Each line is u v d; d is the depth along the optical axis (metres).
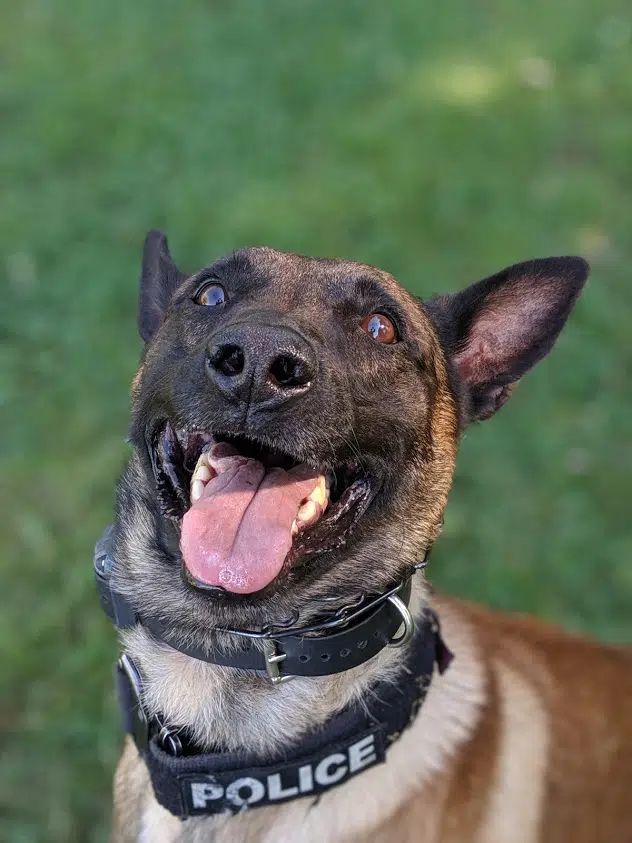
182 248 0.96
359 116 1.25
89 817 0.53
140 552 0.38
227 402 0.33
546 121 1.25
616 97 1.32
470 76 1.36
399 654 0.37
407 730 0.38
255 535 0.35
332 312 0.39
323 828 0.36
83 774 0.55
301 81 1.32
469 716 0.40
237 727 0.36
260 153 1.15
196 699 0.37
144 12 1.55
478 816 0.39
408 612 0.36
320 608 0.37
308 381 0.33
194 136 1.17
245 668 0.36
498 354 0.46
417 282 0.94
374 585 0.38
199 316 0.39
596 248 1.01
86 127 1.18
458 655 0.42
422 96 1.30
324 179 1.09
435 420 0.42
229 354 0.33
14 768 0.55
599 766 0.45
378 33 1.49
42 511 0.70
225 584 0.34
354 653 0.35
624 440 0.79
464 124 1.23
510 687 0.44
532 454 0.77
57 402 0.79
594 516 0.73
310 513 0.36
